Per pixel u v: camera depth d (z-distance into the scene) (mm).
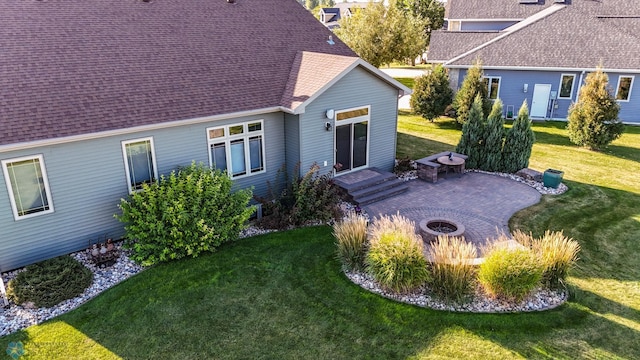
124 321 9797
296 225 14273
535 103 28703
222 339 9266
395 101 17828
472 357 8711
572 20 29062
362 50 34719
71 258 11500
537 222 14531
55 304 10250
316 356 8812
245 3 19328
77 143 11555
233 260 12195
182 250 12141
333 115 15672
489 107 25172
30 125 11000
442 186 17656
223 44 16609
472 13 41031
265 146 15367
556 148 22734
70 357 8781
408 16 46188
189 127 13438
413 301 10391
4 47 12680
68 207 11930
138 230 11977
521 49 28516
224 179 13141
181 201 12055
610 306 10234
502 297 10336
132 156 12648
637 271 11758
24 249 11562
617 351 8844
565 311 10039
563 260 10492
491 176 18812
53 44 13430
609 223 14516
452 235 12508
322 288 10977
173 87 13906
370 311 10086
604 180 18438
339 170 16969
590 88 21625
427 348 8961
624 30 29219
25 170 11016
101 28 14727
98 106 12242
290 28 19250
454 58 29562
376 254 10602
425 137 24859
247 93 14898
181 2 17531
